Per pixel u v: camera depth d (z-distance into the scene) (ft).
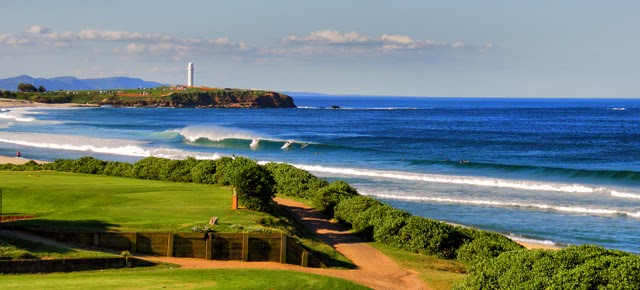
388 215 109.60
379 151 287.89
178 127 447.83
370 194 168.35
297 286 71.46
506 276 69.41
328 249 97.40
